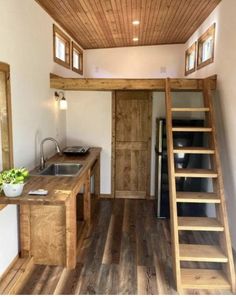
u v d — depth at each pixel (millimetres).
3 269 2629
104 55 6578
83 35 5230
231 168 3271
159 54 6473
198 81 3809
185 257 2648
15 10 2738
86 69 6637
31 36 3195
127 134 4992
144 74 6566
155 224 4027
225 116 3443
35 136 3406
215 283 2594
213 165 3172
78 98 4938
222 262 2799
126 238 3580
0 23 2428
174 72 6484
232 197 3258
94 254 3170
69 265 2885
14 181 2283
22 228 2916
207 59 4414
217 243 3467
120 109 4934
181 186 4230
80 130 5008
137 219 4203
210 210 4055
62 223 2896
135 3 3680
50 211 2879
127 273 2809
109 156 5051
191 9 3934
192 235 3689
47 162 3703
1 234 2572
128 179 5117
